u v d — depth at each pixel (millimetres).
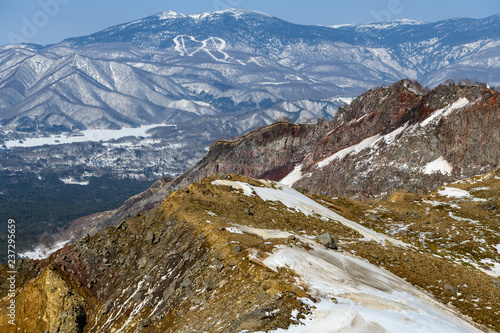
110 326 67188
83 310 71688
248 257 63656
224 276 62344
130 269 76375
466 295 72688
